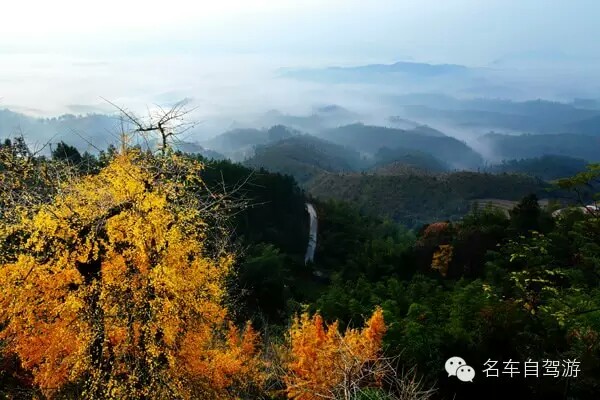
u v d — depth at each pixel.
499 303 15.94
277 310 34.03
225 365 12.17
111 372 9.48
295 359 14.99
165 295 9.52
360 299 27.56
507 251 30.89
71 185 10.27
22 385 11.10
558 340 15.04
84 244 9.57
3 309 9.41
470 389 13.97
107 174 10.23
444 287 37.72
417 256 47.47
